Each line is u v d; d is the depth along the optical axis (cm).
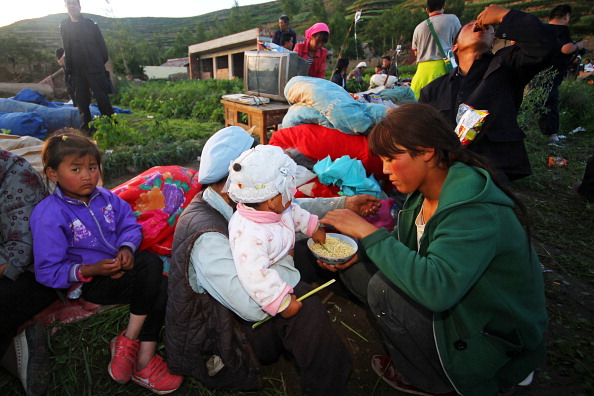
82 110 673
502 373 154
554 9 508
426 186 153
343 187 279
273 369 203
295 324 159
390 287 160
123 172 480
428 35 472
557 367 202
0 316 172
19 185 178
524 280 140
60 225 181
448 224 132
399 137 136
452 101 295
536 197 426
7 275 172
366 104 308
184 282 155
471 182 134
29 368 178
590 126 730
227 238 160
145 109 1156
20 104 685
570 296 260
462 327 143
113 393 185
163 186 226
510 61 260
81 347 208
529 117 584
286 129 319
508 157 267
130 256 190
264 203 157
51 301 193
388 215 270
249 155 154
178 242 160
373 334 225
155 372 184
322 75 692
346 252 197
